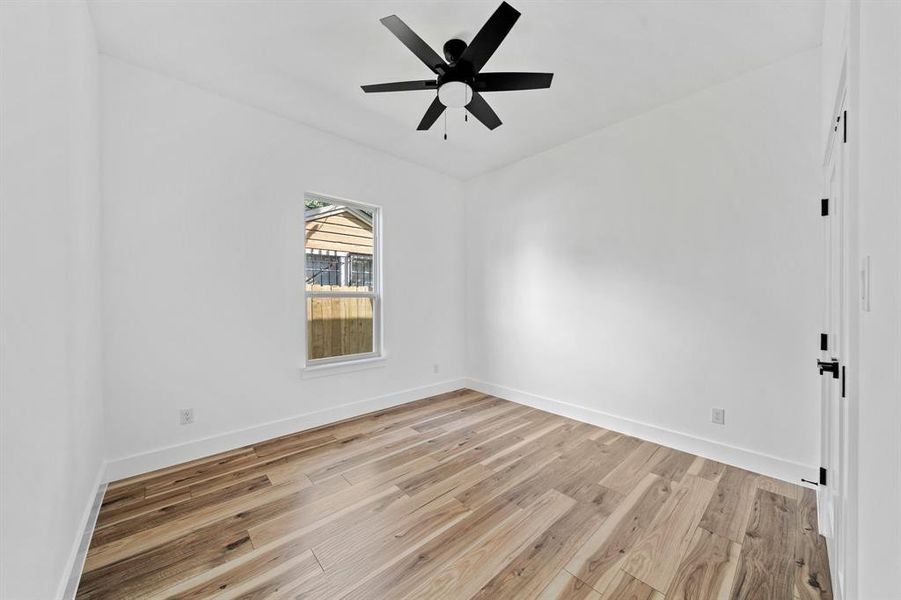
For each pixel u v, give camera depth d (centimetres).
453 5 189
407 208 398
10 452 96
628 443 287
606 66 237
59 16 140
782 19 195
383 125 320
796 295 226
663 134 285
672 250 280
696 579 150
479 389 441
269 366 296
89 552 165
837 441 154
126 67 234
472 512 196
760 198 239
